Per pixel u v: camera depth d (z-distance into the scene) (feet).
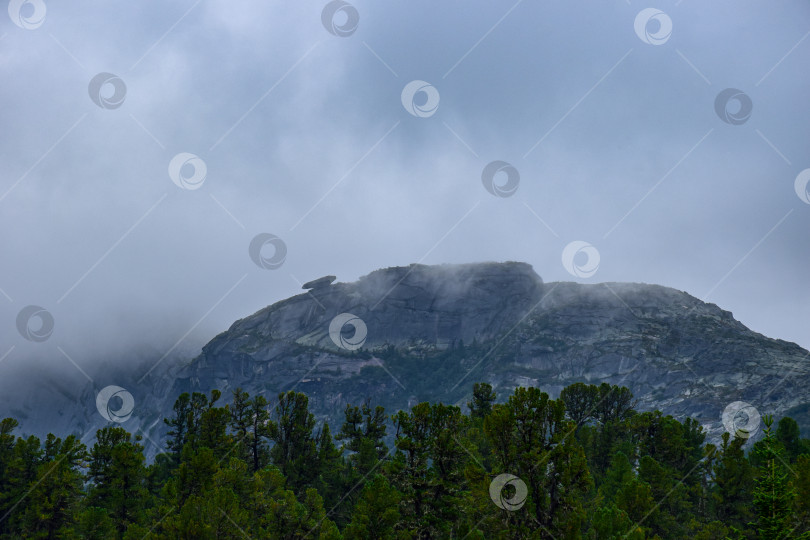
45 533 186.50
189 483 181.27
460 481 160.76
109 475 199.41
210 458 183.83
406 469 163.12
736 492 206.39
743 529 185.57
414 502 160.66
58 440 215.92
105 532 180.34
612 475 204.54
